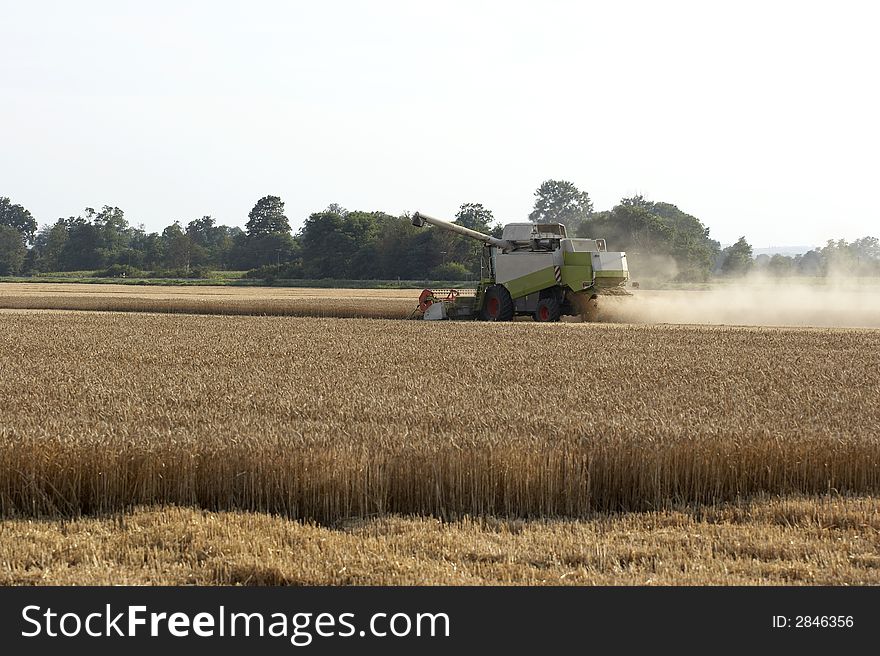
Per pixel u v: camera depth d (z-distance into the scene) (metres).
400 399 37.00
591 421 31.25
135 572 20.89
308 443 27.19
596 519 25.52
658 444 27.56
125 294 184.75
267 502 25.95
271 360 55.19
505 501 26.11
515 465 26.25
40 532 23.42
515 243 92.75
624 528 24.45
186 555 21.91
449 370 49.50
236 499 26.36
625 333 73.75
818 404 36.03
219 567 20.98
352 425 30.62
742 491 27.59
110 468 26.06
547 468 26.25
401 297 163.50
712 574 20.73
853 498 26.86
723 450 27.55
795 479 27.95
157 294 185.12
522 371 48.69
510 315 93.25
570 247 88.81
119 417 32.31
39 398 37.50
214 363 53.50
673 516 25.23
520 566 21.16
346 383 43.00
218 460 26.47
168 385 41.81
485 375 47.06
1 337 72.12
